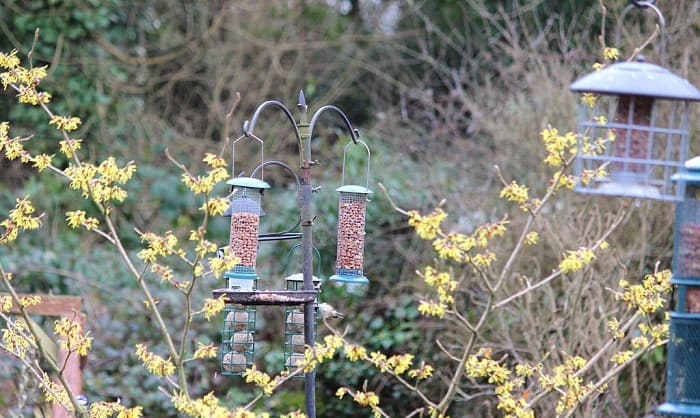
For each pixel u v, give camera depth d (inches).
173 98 749.3
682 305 240.4
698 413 233.8
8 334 230.5
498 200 471.2
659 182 233.1
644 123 230.4
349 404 482.0
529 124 485.7
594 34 657.6
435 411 233.9
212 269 216.4
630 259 407.2
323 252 528.4
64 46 658.2
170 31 748.6
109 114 679.1
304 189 245.6
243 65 775.7
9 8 649.0
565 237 400.2
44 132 649.6
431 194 510.0
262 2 773.3
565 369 243.0
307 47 768.9
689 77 457.1
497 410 418.0
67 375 307.4
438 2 810.2
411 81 802.8
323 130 714.2
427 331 470.0
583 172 228.2
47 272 524.7
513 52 535.5
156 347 492.1
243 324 275.9
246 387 497.7
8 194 604.7
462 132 645.9
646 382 395.2
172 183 649.6
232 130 707.4
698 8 489.4
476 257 226.4
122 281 545.3
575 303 342.0
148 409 461.1
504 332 384.8
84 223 224.7
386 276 505.7
